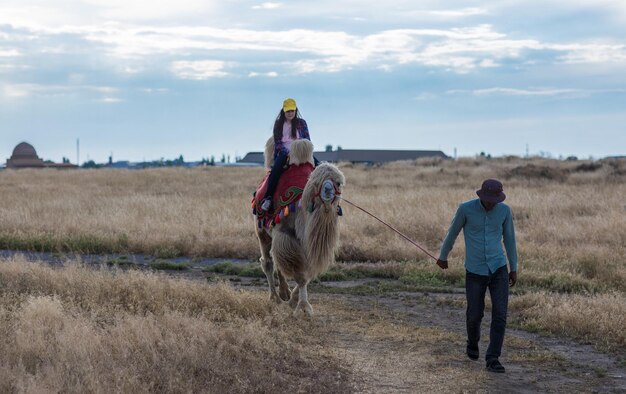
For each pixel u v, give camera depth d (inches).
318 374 264.5
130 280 374.9
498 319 285.1
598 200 855.1
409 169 1950.1
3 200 930.7
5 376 217.8
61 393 212.1
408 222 664.4
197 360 251.4
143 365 240.7
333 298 428.1
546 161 2021.4
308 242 349.7
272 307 358.6
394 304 416.8
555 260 523.8
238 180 1648.6
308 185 349.7
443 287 468.4
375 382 262.1
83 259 566.9
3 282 379.9
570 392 262.4
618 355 316.2
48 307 295.7
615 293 405.4
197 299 353.1
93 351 248.1
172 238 613.6
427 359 296.2
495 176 1497.3
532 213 763.4
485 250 291.0
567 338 345.1
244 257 581.9
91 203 875.4
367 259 559.8
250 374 249.0
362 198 884.0
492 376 276.8
